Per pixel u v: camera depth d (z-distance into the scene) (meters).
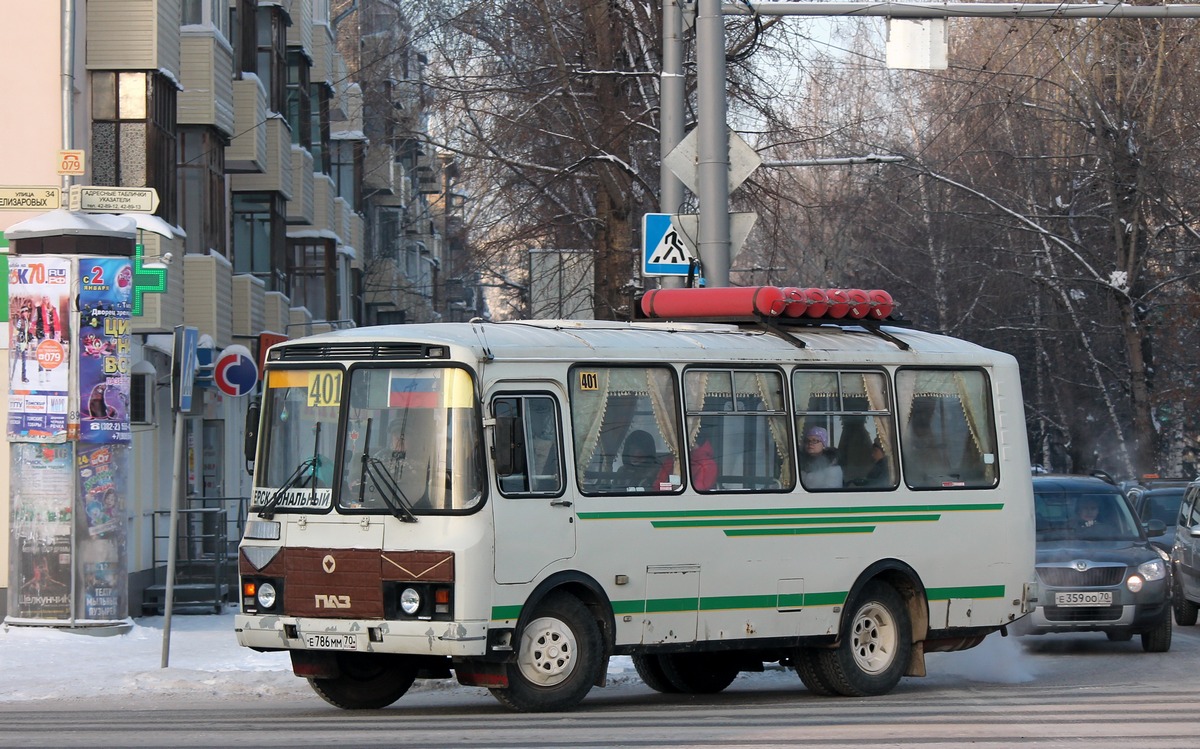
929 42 46.53
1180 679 41.16
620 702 35.44
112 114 65.38
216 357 74.06
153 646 47.66
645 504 32.91
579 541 31.75
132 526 65.25
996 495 39.56
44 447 50.31
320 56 118.44
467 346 30.92
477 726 29.11
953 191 120.19
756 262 90.19
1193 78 104.06
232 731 28.59
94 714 32.88
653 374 33.78
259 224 97.19
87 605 50.34
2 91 60.12
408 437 30.88
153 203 51.53
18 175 60.06
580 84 67.00
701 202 46.16
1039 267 116.25
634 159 67.50
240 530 77.69
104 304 50.75
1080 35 107.25
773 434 35.75
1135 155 104.69
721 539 34.16
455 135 68.69
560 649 31.50
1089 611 49.03
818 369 36.84
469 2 68.12
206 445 86.81
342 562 30.77
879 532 37.06
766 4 46.47
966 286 122.69
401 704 35.38
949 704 34.00
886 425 37.91
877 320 39.59
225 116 79.56
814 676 36.56
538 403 31.77
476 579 29.98
